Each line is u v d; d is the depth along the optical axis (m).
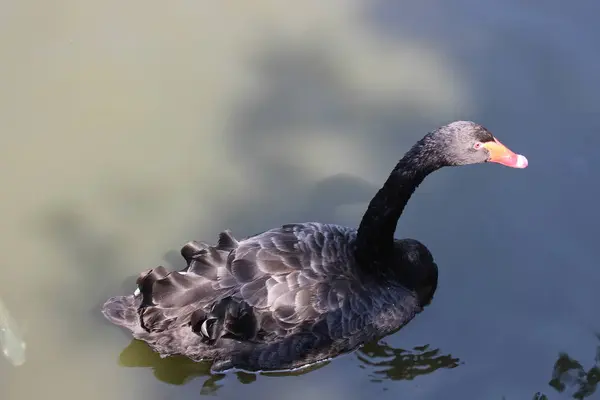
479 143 4.45
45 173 4.80
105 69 4.99
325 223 4.72
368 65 5.01
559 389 4.50
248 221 4.75
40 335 4.55
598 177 4.79
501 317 4.62
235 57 5.03
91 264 4.66
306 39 5.06
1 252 4.66
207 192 4.79
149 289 4.45
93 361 4.53
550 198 4.77
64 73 4.98
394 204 4.52
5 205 4.74
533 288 4.65
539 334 4.59
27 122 4.88
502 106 4.91
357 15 5.12
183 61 5.01
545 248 4.70
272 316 4.44
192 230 4.73
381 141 4.88
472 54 5.01
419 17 5.11
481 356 4.57
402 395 4.51
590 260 4.68
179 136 4.88
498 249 4.71
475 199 4.79
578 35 5.03
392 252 4.59
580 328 4.59
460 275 4.68
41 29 5.06
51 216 4.73
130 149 4.86
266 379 4.53
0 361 4.50
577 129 4.87
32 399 4.46
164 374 4.53
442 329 4.61
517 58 5.00
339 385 4.53
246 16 5.12
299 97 4.95
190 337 4.47
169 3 5.14
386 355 4.57
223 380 4.52
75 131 4.88
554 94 4.93
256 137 4.89
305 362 4.52
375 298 4.54
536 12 5.09
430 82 4.97
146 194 4.78
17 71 4.97
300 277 4.46
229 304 4.42
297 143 4.88
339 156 4.86
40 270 4.64
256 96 4.96
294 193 4.79
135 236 4.71
